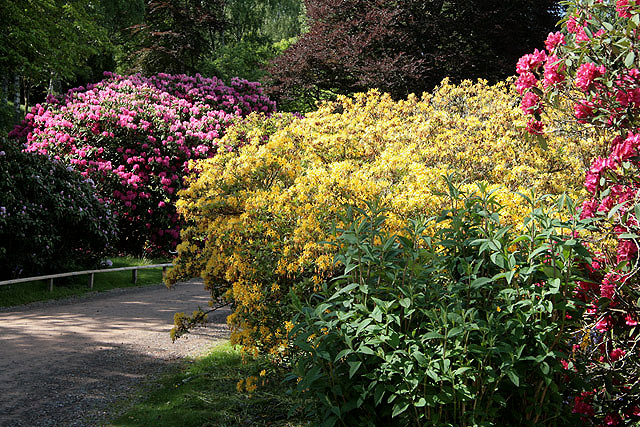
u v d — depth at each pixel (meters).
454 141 5.32
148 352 6.57
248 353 4.83
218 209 5.48
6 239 10.02
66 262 11.60
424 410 2.53
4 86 21.86
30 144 15.29
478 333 2.51
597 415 2.88
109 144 15.68
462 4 16.48
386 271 2.79
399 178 4.67
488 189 4.14
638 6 2.72
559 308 2.42
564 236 2.76
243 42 36.84
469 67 16.08
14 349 6.31
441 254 2.99
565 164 5.05
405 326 2.66
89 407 4.66
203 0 30.62
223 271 5.25
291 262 4.52
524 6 16.94
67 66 18.70
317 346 2.60
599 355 3.00
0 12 15.09
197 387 5.16
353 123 6.01
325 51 18.05
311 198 4.55
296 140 5.59
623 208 2.82
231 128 6.17
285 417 4.35
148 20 30.09
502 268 2.65
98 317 8.51
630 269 2.82
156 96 17.12
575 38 3.13
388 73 15.16
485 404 2.48
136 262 14.62
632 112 2.82
